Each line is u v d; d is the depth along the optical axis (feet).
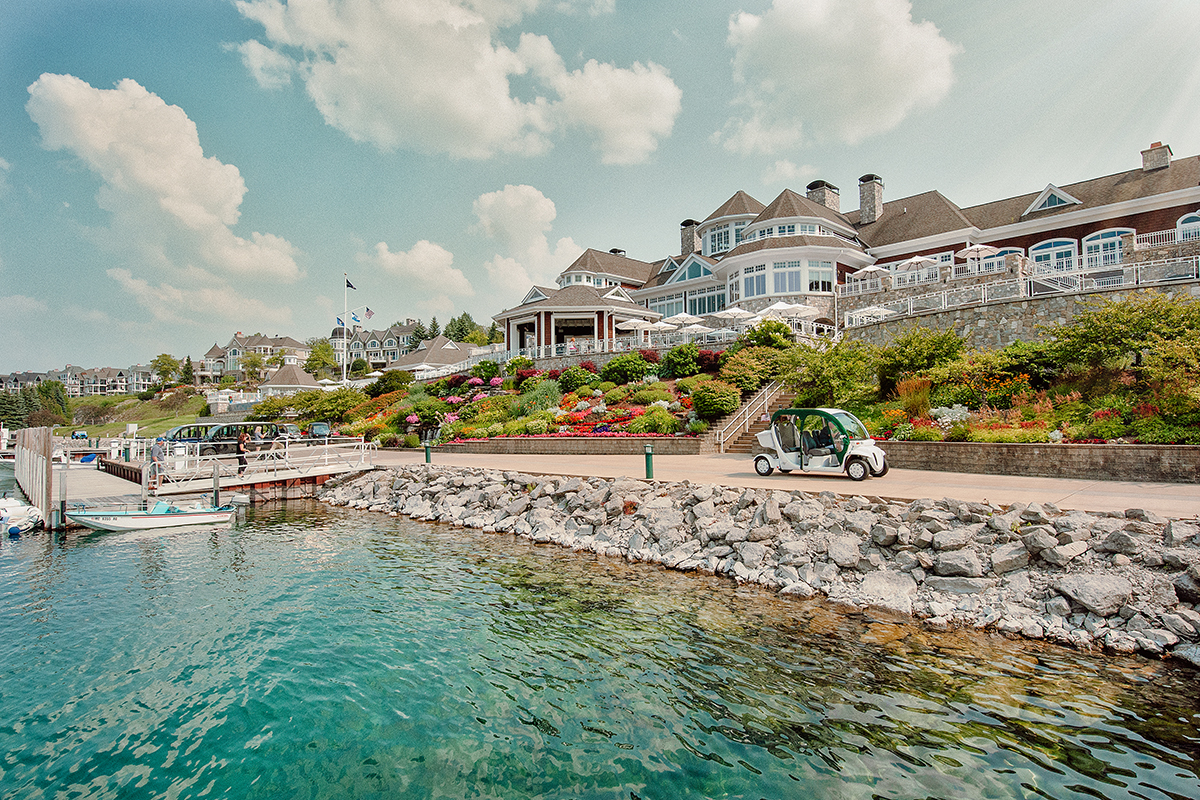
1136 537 28.32
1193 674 22.09
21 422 298.76
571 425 91.86
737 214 155.84
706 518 42.22
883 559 33.42
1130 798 15.79
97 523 56.85
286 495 78.74
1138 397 49.03
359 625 30.83
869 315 95.50
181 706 23.25
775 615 29.81
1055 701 20.72
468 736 20.47
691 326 122.72
